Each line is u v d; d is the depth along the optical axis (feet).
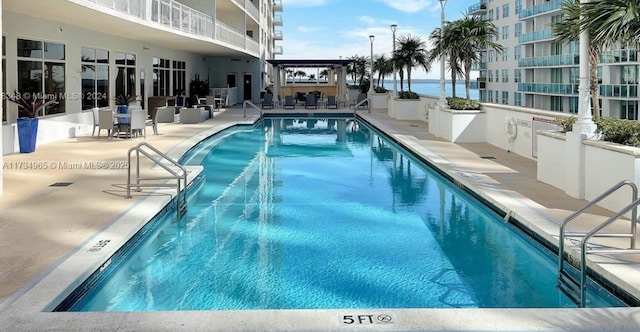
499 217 30.09
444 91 65.57
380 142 67.51
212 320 15.06
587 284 20.17
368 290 20.34
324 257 24.08
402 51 107.34
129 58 77.51
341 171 46.44
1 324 14.78
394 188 39.27
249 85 140.77
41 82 53.52
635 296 17.35
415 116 90.33
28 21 50.75
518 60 216.54
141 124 57.41
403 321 15.03
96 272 20.43
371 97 118.01
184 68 109.29
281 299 19.39
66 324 14.80
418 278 21.63
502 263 23.45
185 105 95.50
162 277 21.56
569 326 14.79
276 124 90.17
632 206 18.54
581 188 30.30
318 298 19.54
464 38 65.10
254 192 37.52
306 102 118.32
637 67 150.00
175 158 45.11
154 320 15.02
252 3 139.33
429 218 30.96
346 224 29.63
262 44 157.38
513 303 19.24
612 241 22.44
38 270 18.99
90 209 27.58
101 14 49.65
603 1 28.19
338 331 14.47
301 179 42.60
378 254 24.57
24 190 31.94
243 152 57.88
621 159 26.53
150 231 27.40
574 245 21.70
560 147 33.06
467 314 15.52
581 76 30.48
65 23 57.52
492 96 244.63
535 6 198.49
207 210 32.40
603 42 30.07
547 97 195.21
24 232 23.56
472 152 50.26
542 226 24.77
